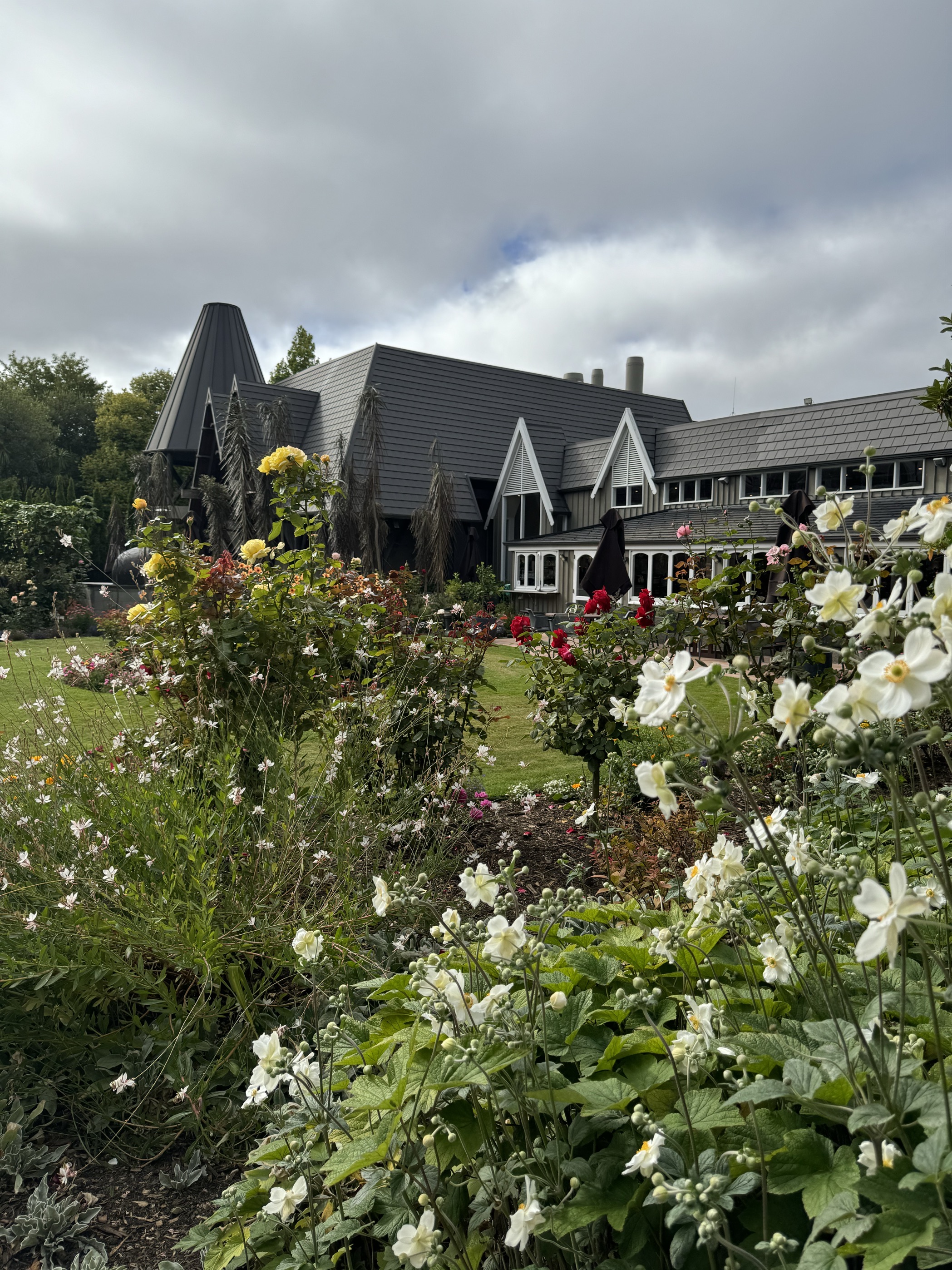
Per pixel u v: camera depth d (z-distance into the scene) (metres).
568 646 4.90
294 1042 2.60
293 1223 1.77
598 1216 1.21
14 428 44.09
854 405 19.66
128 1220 2.16
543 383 28.39
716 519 6.30
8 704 5.50
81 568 20.02
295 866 3.08
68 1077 2.64
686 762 3.00
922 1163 0.94
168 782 3.37
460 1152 1.49
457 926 1.57
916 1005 1.50
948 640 0.93
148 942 2.60
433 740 4.83
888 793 2.30
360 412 22.02
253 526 19.77
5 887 2.72
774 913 1.99
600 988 1.88
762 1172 1.10
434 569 21.16
